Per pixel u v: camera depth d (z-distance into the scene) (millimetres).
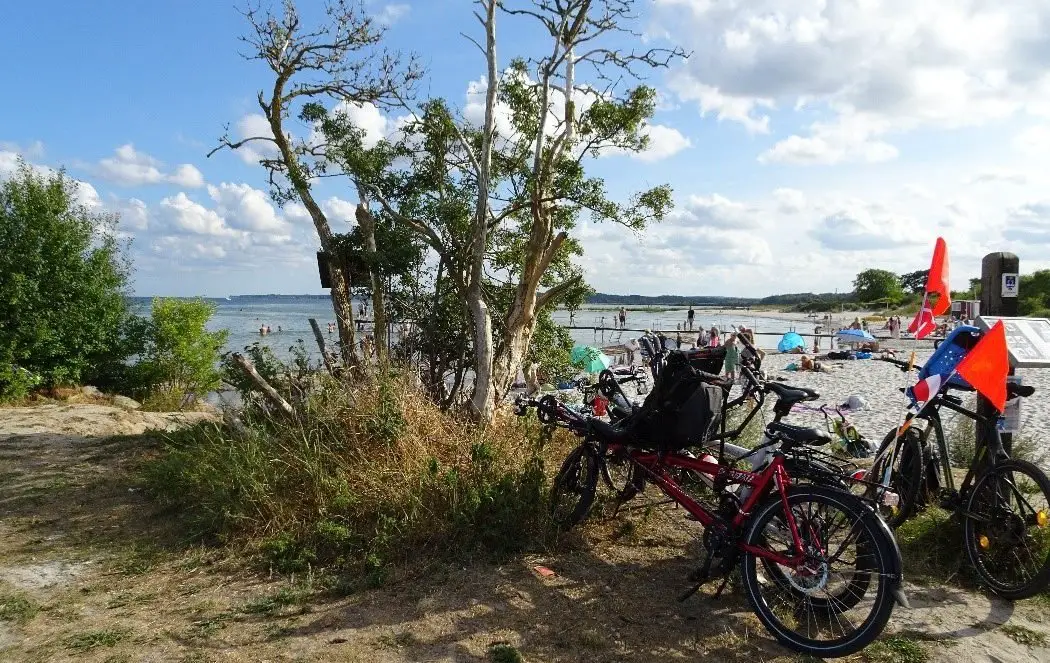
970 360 3809
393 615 3641
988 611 3674
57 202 14211
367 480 4902
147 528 5172
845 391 17031
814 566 3357
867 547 3258
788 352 30875
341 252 7742
